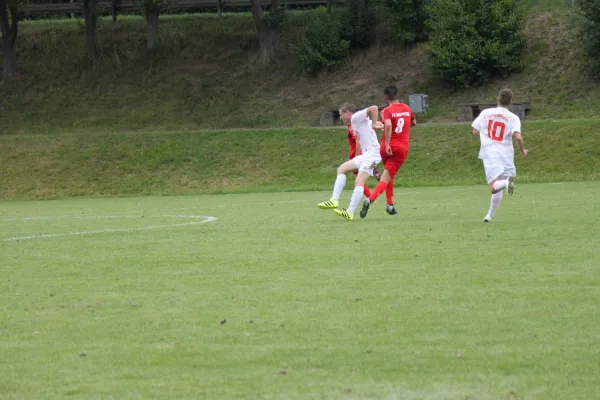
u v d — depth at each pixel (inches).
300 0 5979.3
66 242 1400.1
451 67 4719.5
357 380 534.9
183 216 2018.9
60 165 3927.2
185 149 3988.7
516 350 593.3
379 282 880.3
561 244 1141.7
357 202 1616.6
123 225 1775.3
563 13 5017.2
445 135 3774.6
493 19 4749.0
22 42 5915.4
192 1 6181.1
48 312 776.9
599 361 562.6
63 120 5182.1
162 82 5428.2
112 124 5088.6
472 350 596.1
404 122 1612.9
